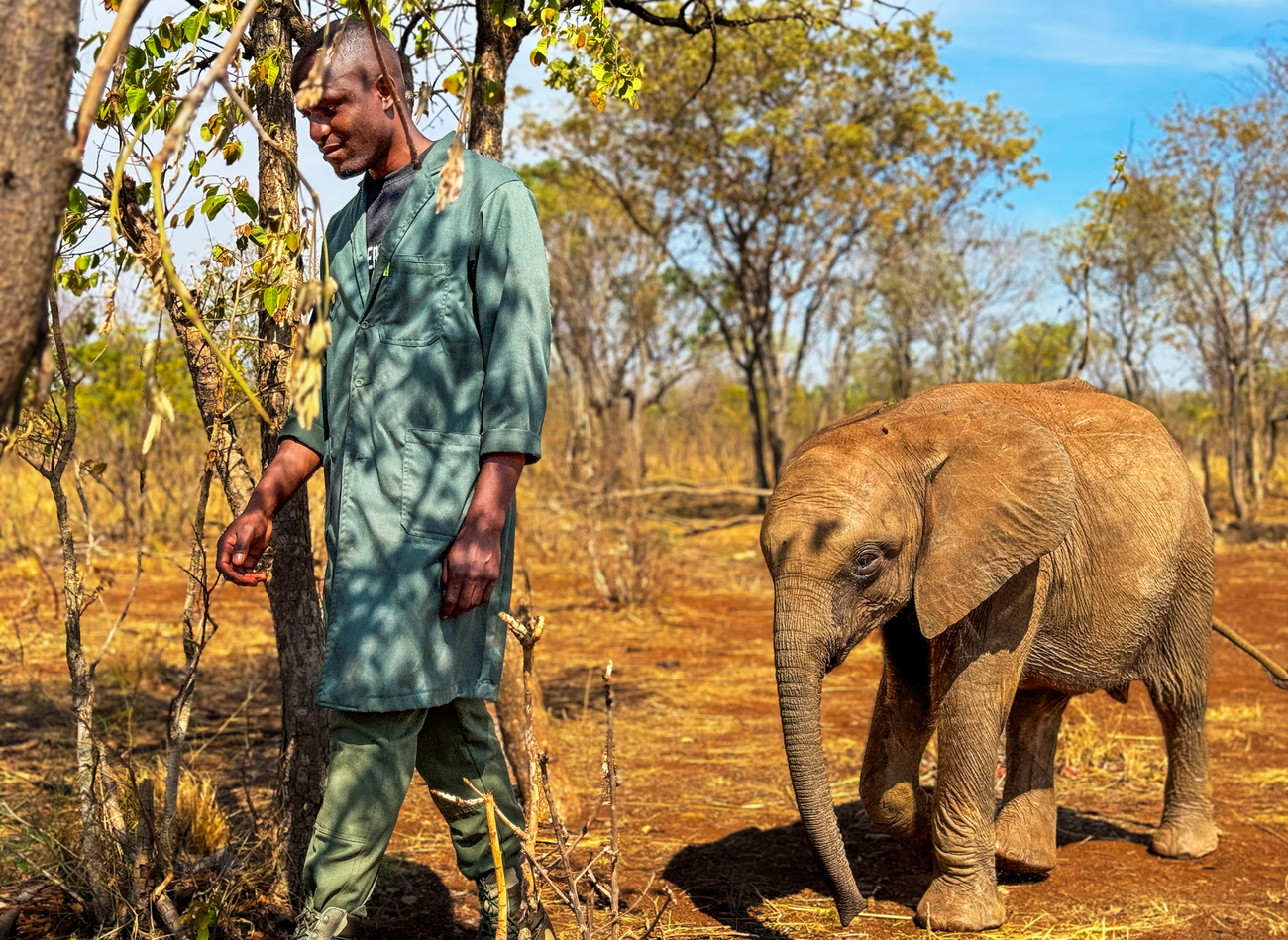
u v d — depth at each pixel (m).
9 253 1.34
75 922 3.36
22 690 6.59
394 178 2.71
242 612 9.74
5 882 3.62
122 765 4.00
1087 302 4.91
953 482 3.42
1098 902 3.86
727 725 6.66
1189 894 3.94
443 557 2.58
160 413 1.62
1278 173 17.55
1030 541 3.36
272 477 2.72
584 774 5.52
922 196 23.12
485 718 2.82
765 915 3.71
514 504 2.78
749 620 10.79
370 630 2.52
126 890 3.25
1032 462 3.40
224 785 4.87
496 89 3.53
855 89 21.34
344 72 2.60
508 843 2.87
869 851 4.40
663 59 18.30
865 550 3.31
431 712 2.78
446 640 2.57
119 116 2.82
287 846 3.46
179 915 3.28
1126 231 19.34
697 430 38.19
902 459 3.47
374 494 2.58
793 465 3.49
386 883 3.90
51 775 4.83
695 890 3.93
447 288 2.63
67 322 3.69
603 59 3.62
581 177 23.31
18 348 1.36
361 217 2.73
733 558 15.76
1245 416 20.00
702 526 18.06
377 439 2.60
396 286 2.63
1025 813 4.07
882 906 3.82
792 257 23.80
